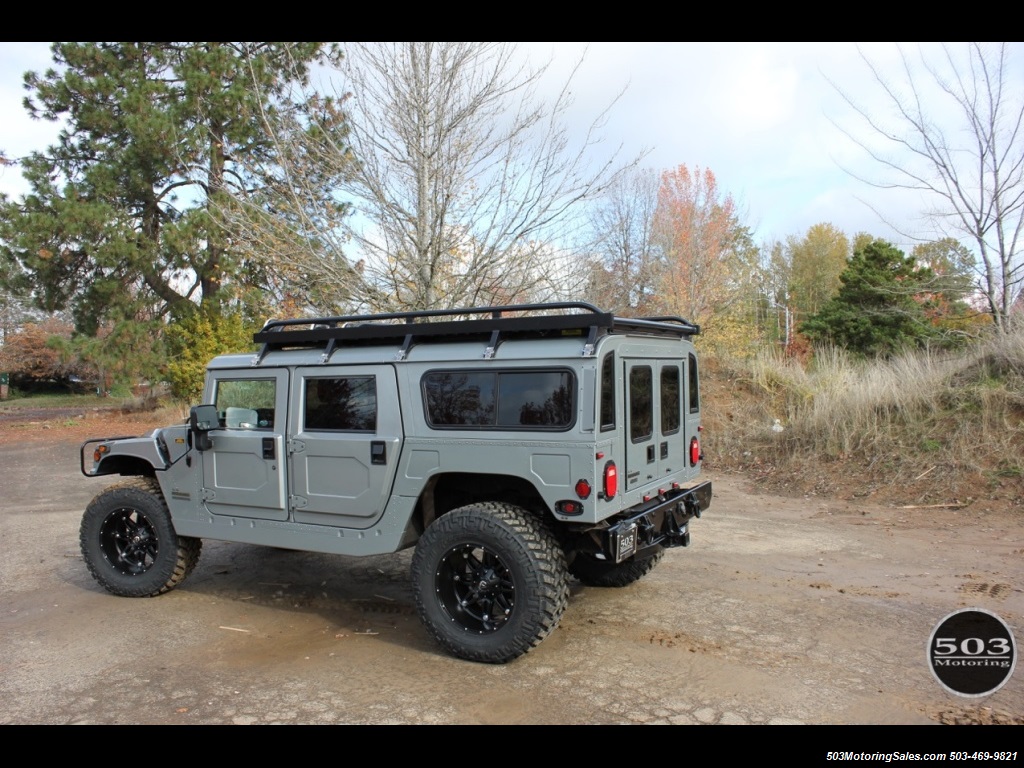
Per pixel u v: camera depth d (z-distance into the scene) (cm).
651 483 451
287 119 820
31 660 426
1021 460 803
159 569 534
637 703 359
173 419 2025
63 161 2142
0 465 1358
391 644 446
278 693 378
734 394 1277
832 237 4781
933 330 1373
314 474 467
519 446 400
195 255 2023
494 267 817
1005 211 1082
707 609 493
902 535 679
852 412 997
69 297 2244
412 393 436
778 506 822
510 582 408
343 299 829
